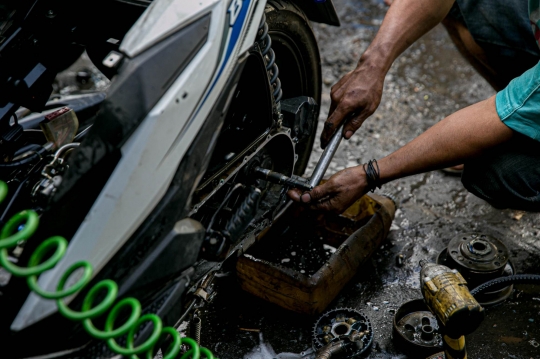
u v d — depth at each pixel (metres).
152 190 1.32
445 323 1.39
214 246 1.49
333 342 1.76
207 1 1.41
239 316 1.97
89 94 2.49
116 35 1.64
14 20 1.63
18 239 1.15
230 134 1.78
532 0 1.90
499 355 1.81
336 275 1.89
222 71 1.44
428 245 2.23
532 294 2.00
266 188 1.92
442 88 3.09
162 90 1.32
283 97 2.12
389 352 1.83
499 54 2.26
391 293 2.04
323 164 1.86
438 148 1.81
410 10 2.03
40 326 1.25
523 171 1.87
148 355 1.34
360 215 2.19
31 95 1.64
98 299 1.30
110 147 1.30
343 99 1.94
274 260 2.17
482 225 2.30
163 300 1.38
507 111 1.73
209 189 1.60
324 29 3.59
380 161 1.86
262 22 1.61
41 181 1.51
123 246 1.32
